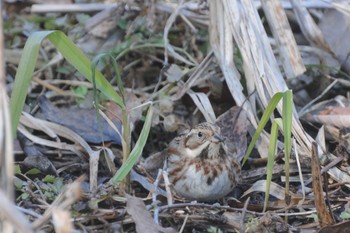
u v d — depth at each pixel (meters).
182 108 12.23
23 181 10.29
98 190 9.38
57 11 13.81
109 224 8.65
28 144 11.30
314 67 12.51
